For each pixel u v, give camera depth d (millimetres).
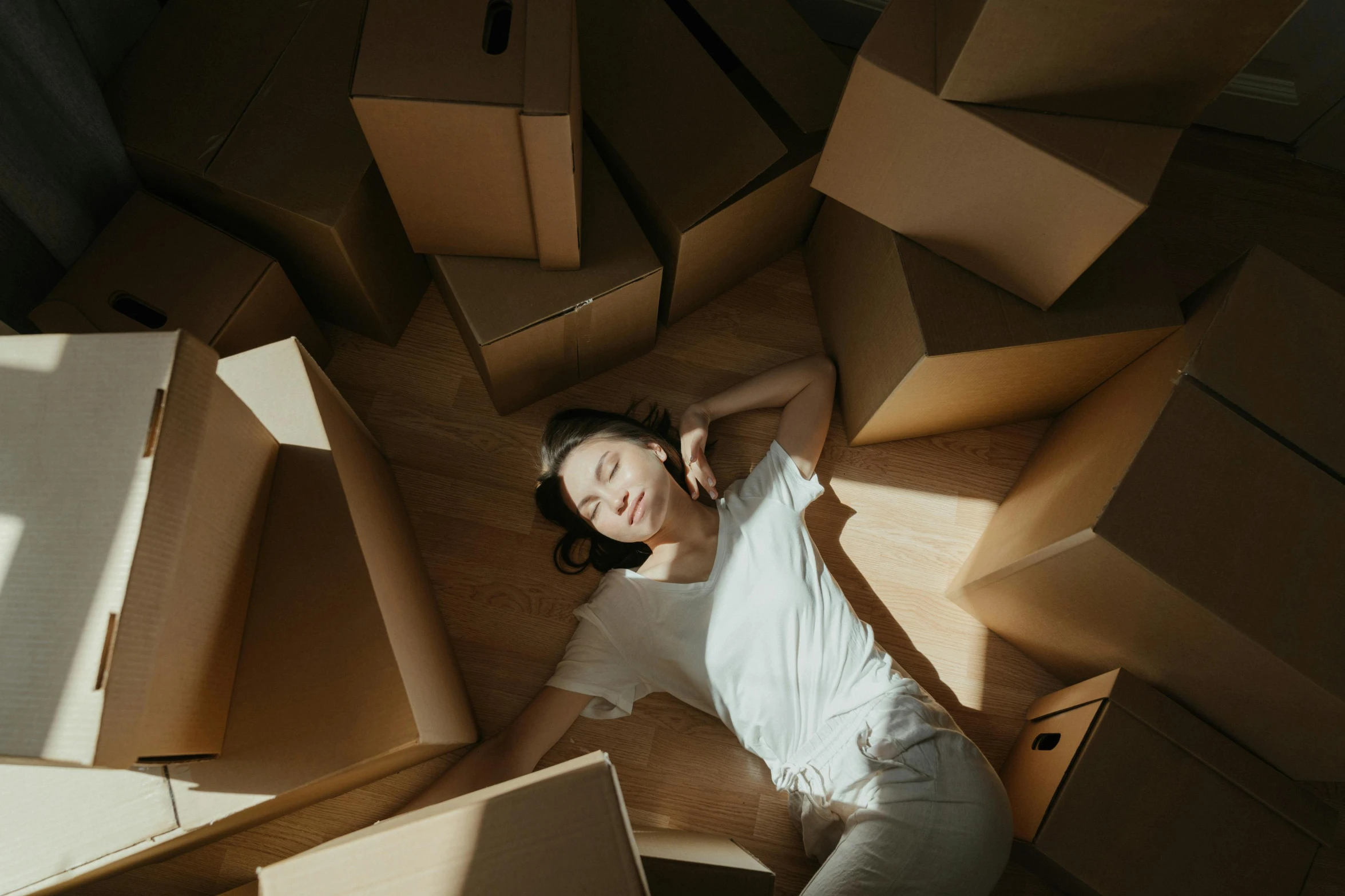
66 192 1384
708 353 1853
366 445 1494
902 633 1720
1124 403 1471
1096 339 1442
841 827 1459
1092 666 1541
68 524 804
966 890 1311
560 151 1203
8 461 827
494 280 1476
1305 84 1896
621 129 1516
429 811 899
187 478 858
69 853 1025
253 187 1419
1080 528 1296
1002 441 1836
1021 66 1159
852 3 1886
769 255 1870
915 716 1428
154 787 1046
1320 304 1344
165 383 839
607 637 1535
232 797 1047
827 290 1800
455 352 1791
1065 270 1354
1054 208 1272
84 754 750
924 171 1340
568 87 1155
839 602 1555
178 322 1394
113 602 777
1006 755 1668
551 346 1571
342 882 863
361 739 1079
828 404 1725
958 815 1327
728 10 1584
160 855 1229
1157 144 1238
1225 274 1393
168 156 1438
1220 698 1362
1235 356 1305
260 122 1460
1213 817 1367
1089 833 1364
